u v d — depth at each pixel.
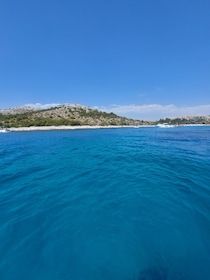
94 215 7.25
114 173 12.97
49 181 11.41
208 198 8.41
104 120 164.62
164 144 29.50
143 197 8.76
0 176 12.55
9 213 7.46
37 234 6.11
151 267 4.73
